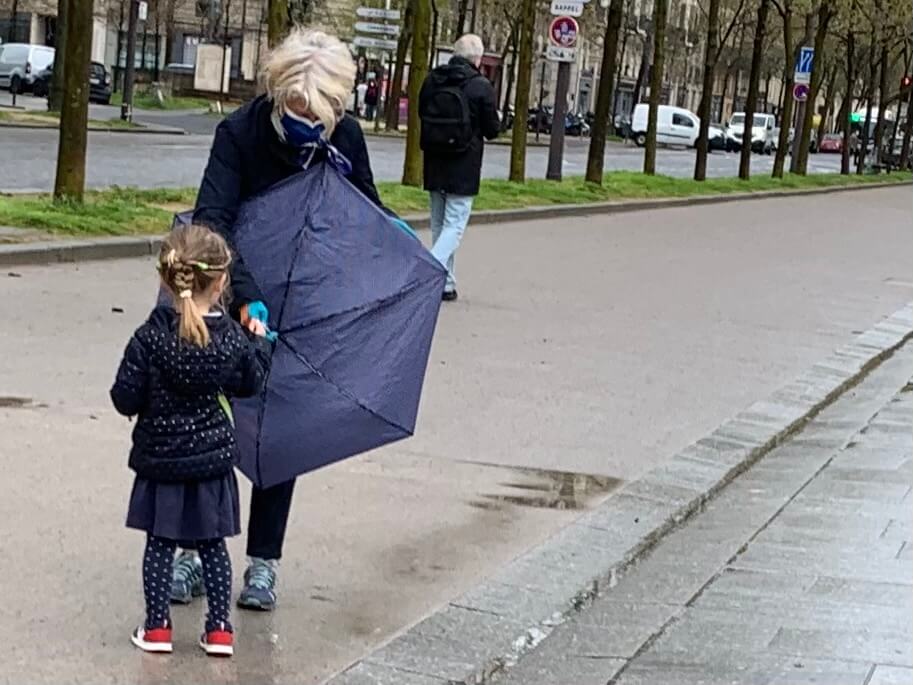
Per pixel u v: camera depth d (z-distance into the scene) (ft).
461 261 50.16
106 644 16.76
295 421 17.29
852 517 23.32
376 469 23.68
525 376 30.91
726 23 216.33
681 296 46.39
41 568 18.45
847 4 146.30
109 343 30.17
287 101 17.22
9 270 38.40
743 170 125.90
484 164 112.27
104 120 125.49
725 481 24.91
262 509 17.93
